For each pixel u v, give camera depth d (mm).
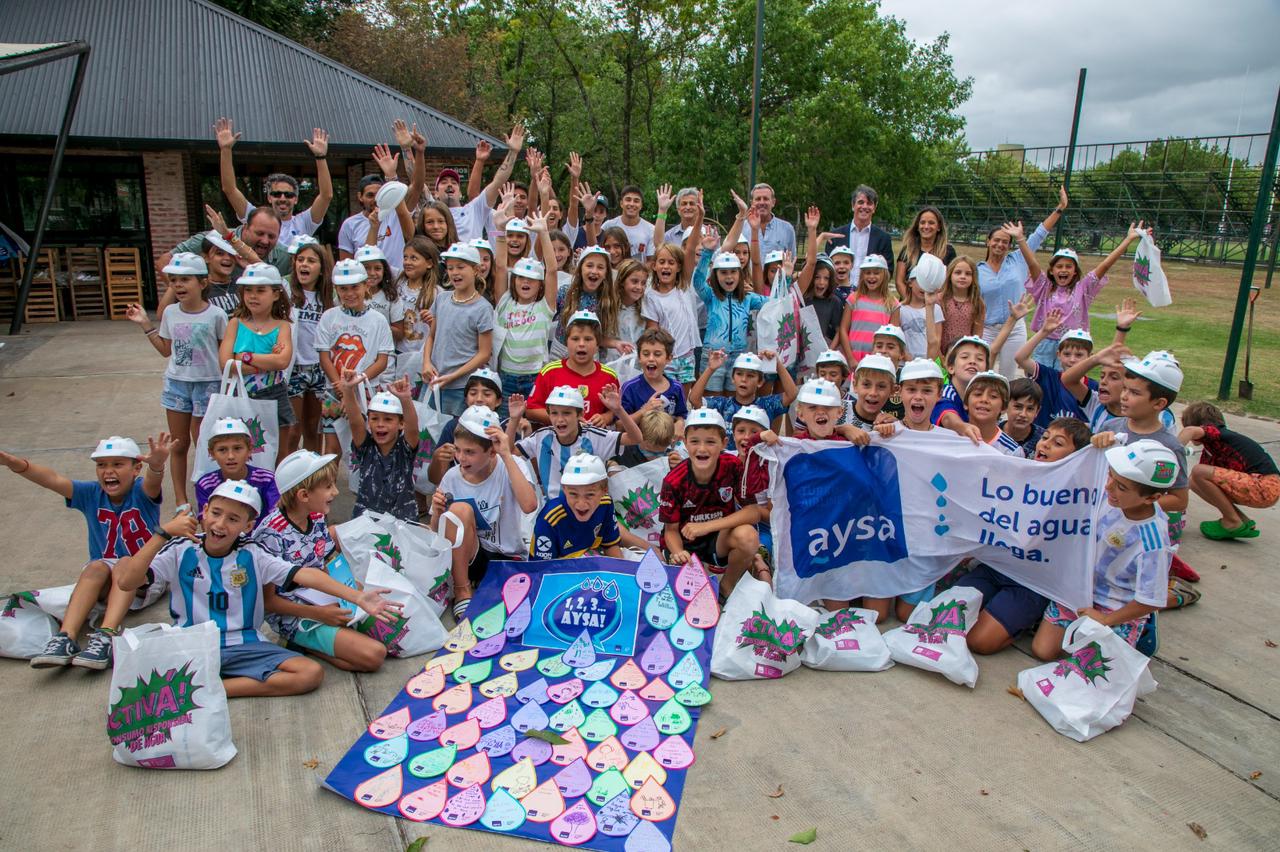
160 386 9391
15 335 12391
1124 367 4844
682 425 5527
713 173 22953
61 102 14055
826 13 23953
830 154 22688
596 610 4203
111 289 14031
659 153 25891
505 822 3027
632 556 4766
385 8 27828
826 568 4609
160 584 4480
